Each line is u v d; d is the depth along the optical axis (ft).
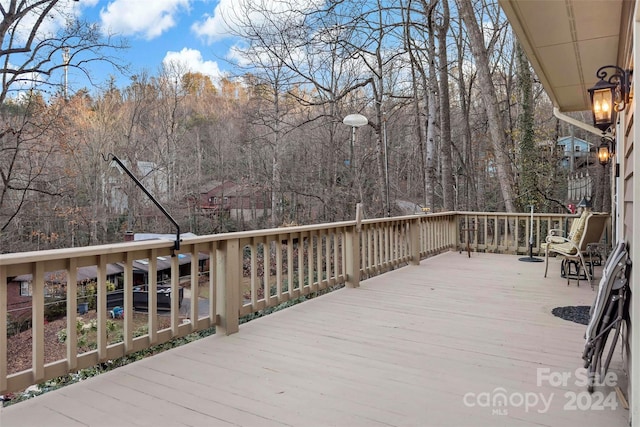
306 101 41.11
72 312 7.99
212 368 8.94
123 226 52.11
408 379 8.36
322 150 51.29
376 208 49.19
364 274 17.83
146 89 59.36
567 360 9.33
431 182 36.14
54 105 39.45
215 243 11.09
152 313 9.53
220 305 11.18
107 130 51.08
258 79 42.09
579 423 6.72
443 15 36.37
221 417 6.89
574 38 12.01
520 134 40.11
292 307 13.93
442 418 6.86
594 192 46.11
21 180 39.24
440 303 14.42
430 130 36.17
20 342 22.71
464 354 9.71
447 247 26.99
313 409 7.15
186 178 61.52
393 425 6.65
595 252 17.33
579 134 59.31
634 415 5.99
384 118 45.50
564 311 13.29
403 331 11.41
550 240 19.08
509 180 32.04
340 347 10.20
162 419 6.83
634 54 6.26
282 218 51.55
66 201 44.75
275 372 8.71
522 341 10.58
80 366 8.16
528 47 12.60
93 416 6.93
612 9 10.14
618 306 7.68
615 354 9.77
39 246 41.60
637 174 6.11
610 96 10.67
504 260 23.62
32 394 10.04
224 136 61.26
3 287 6.98
